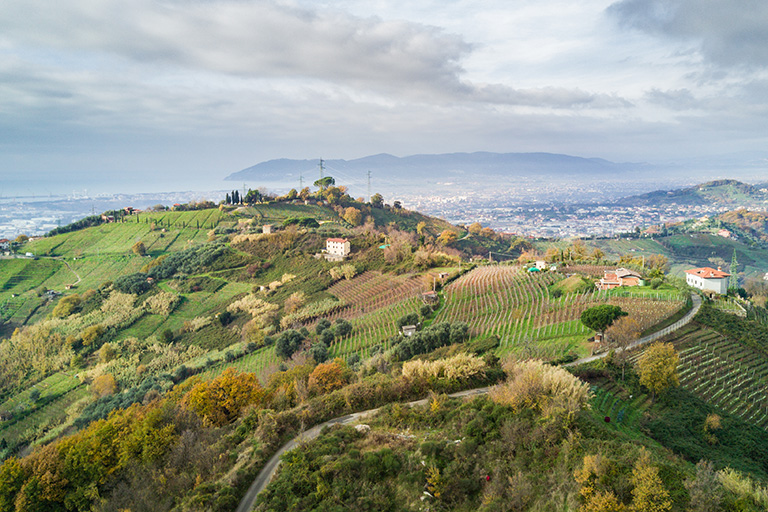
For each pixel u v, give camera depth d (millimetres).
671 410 62406
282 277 186875
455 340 98125
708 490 33156
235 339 146875
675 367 63844
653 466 36250
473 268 171750
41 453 62312
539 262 153125
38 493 57500
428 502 40094
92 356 149500
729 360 77438
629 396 64812
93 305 181375
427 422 54469
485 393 61375
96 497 56688
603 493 34812
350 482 43344
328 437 51625
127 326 165625
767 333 87188
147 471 56469
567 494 36406
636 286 119062
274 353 127125
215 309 173000
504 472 41500
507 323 107625
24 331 162750
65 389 133000
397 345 103375
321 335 124500
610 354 73625
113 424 66375
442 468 43594
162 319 169125
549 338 92875
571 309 105125
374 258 190125
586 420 46156
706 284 124312
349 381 77750
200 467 52844
